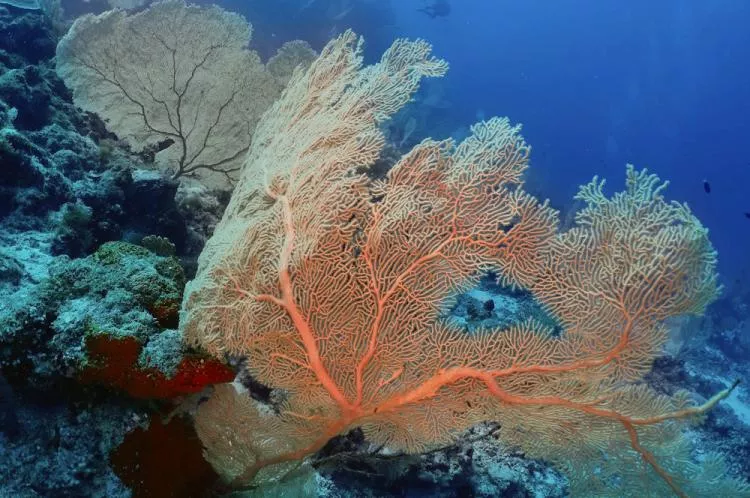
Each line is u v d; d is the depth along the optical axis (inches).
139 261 132.0
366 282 107.8
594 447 125.9
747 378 536.4
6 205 178.7
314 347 110.3
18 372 108.6
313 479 139.0
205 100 257.9
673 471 123.3
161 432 117.2
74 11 462.0
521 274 107.3
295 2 717.9
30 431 110.0
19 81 228.1
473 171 106.0
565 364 110.3
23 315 108.4
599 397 114.0
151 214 213.8
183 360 107.4
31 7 307.7
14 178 181.0
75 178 213.3
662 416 114.8
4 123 200.4
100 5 470.0
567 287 107.6
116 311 111.7
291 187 114.7
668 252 103.7
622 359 109.6
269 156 137.6
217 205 264.5
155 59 246.1
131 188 207.8
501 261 106.7
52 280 120.0
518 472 202.4
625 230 106.1
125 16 237.5
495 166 105.2
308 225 107.1
